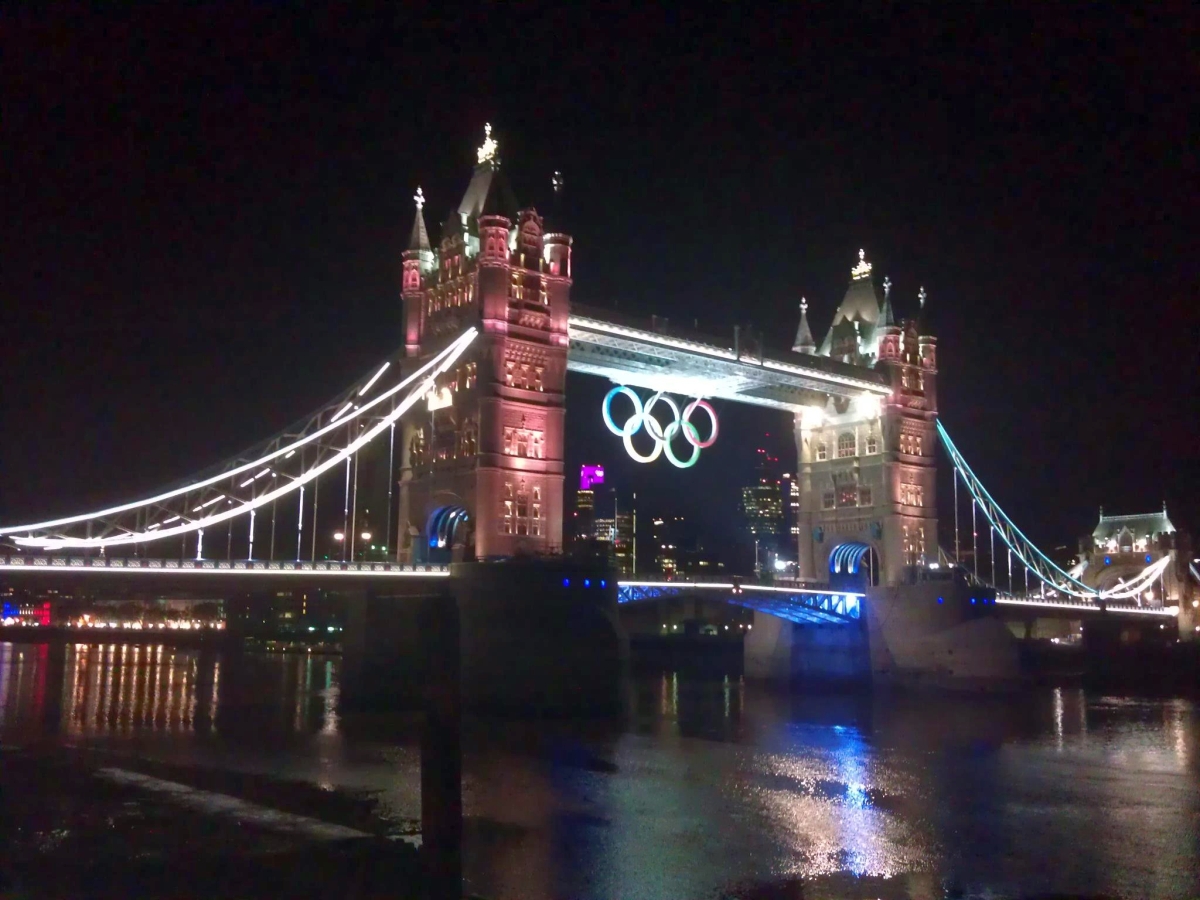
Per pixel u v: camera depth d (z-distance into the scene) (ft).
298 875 124.36
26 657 631.15
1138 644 577.84
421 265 368.07
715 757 262.67
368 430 368.07
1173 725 337.52
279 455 321.73
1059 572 611.06
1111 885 164.45
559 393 349.00
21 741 256.93
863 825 198.49
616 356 385.29
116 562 271.90
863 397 470.80
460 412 344.08
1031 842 188.24
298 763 237.25
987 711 368.89
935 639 442.09
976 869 171.63
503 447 333.21
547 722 303.48
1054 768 258.16
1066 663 553.64
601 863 170.30
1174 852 182.91
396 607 328.29
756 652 486.79
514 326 339.98
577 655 317.42
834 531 483.10
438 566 323.16
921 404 484.33
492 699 305.53
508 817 197.36
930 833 193.57
